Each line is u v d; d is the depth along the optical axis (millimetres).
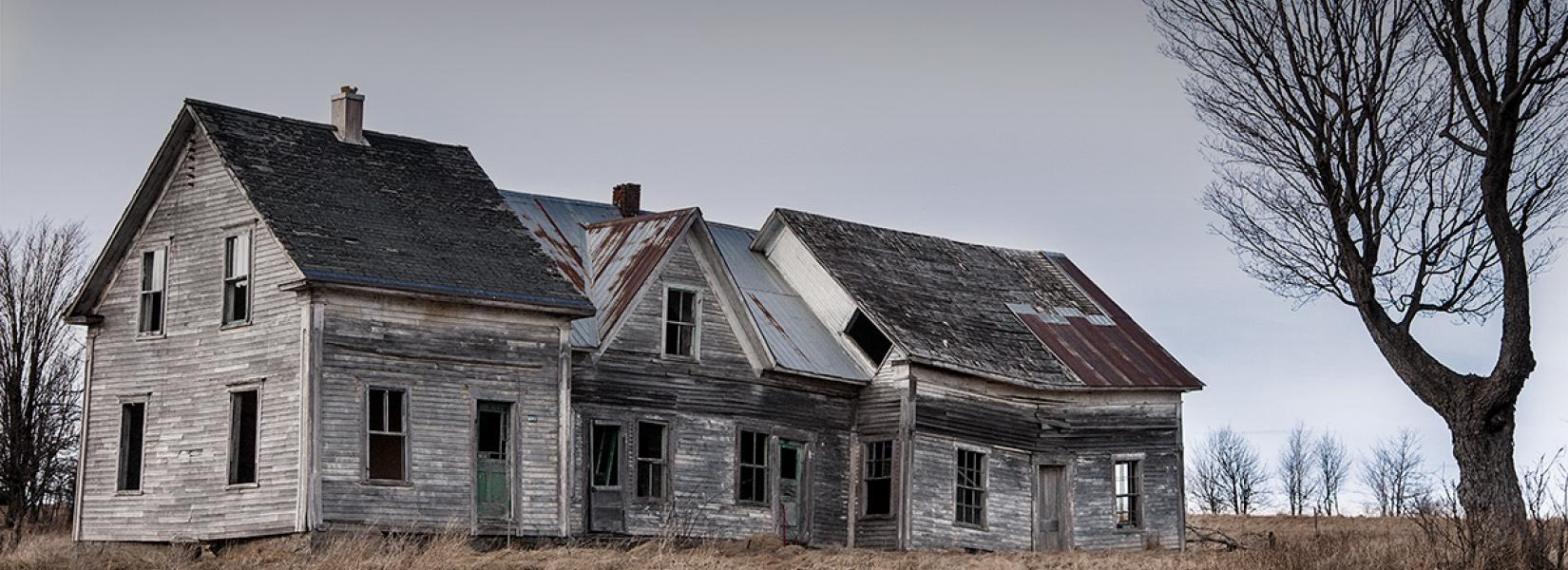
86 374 34781
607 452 36156
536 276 34312
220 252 33281
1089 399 44312
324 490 30734
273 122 35000
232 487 31938
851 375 40562
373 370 31734
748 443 38656
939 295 44344
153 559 30109
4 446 43938
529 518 33188
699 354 38000
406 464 31812
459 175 36656
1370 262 28266
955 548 40281
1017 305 46312
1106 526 43906
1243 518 55438
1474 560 26234
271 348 31891
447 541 30406
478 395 32906
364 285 31422
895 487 39688
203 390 32938
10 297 44781
